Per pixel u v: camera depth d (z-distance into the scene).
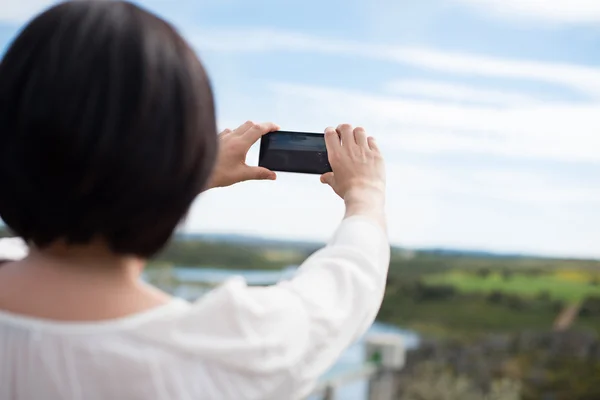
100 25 0.69
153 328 0.69
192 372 0.69
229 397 0.69
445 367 10.52
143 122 0.67
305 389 0.74
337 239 0.83
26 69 0.68
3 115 0.67
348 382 3.93
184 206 0.70
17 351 0.68
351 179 0.90
